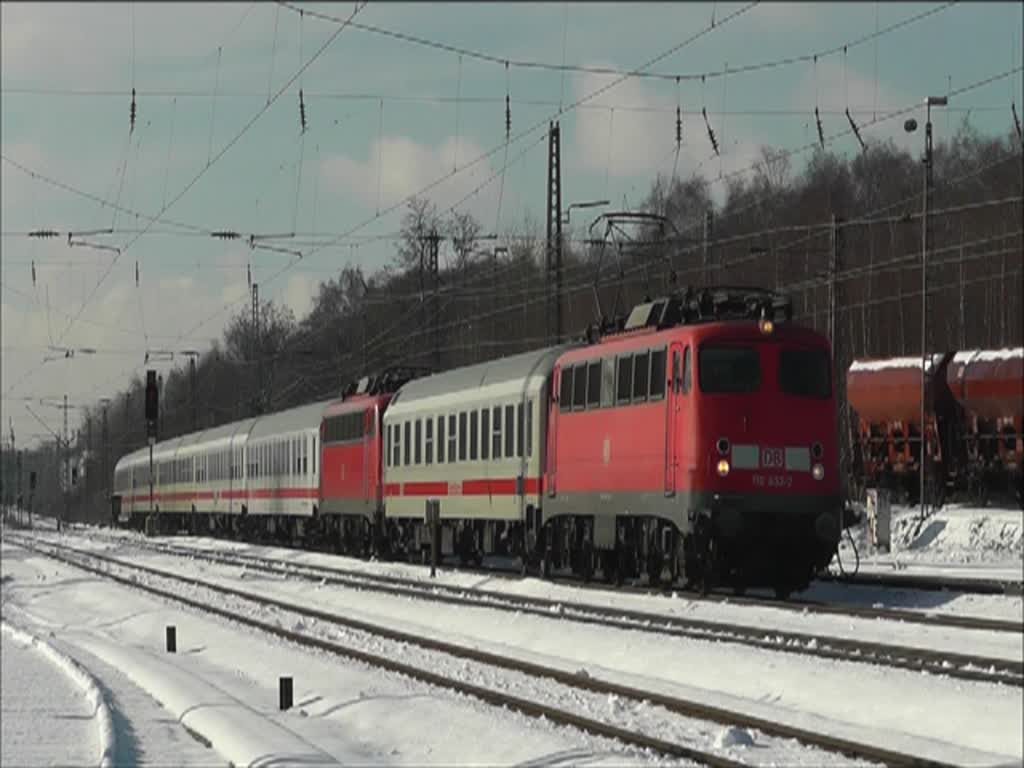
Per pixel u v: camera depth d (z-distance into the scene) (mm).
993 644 22188
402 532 48062
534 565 38562
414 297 66438
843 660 20656
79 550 81562
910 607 28484
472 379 41875
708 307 31391
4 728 19375
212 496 82125
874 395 60094
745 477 29297
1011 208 83312
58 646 30516
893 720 17625
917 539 50031
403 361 77812
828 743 15391
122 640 33469
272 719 19484
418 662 24359
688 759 14984
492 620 29266
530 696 19797
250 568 52938
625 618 27906
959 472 57250
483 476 40188
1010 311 83750
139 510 109688
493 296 68812
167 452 97875
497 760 15641
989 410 55469
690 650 22469
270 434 67812
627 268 48719
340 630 30734
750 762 14727
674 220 53000
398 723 18422
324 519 58125
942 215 85188
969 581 32125
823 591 31922
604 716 17844
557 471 35594
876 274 85938
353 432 53125
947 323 84562
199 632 32344
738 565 29781
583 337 37062
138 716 20062
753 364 29641
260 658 26516
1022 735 16078
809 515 29594
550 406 36188
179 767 15828
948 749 15430
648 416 31094
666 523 30766
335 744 17391
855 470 62562
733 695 19812
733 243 78312
